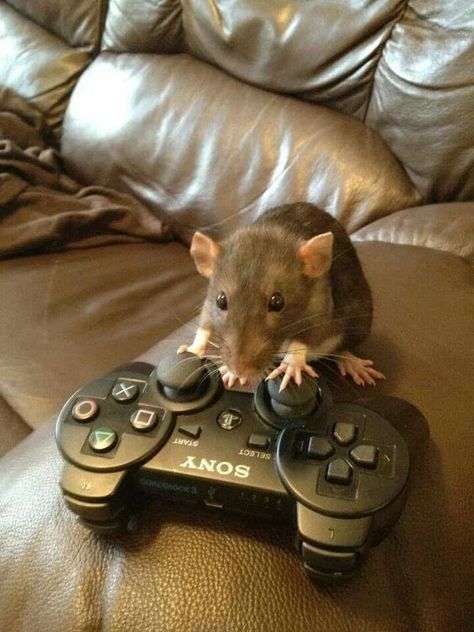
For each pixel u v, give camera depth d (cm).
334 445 24
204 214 68
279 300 34
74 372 48
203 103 69
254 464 24
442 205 52
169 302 59
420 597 24
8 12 92
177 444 25
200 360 28
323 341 36
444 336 35
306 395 25
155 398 27
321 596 24
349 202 58
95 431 25
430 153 55
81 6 83
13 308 55
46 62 86
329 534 22
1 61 90
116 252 68
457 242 46
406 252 45
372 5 57
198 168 68
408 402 29
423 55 54
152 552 26
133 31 76
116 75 78
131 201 74
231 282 35
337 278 37
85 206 72
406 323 37
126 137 74
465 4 52
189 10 70
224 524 26
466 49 52
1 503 30
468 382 32
